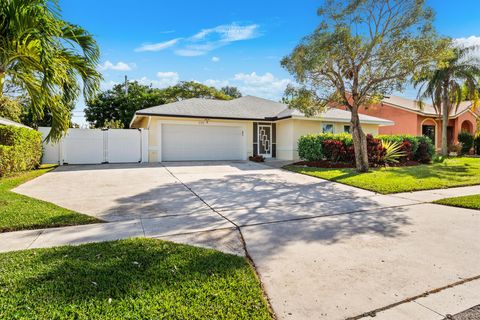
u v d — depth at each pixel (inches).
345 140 553.6
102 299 101.1
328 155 554.9
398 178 393.7
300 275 123.6
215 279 116.5
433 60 399.9
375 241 165.3
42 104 258.1
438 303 102.5
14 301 99.1
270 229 187.5
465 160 684.1
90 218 203.5
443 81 792.3
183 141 641.6
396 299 105.0
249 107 767.1
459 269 129.4
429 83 795.4
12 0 193.5
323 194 305.0
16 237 168.6
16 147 416.2
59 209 222.8
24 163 446.9
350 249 153.2
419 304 101.9
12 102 695.7
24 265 127.2
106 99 1217.4
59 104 256.2
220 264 130.5
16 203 237.0
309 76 443.2
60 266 126.3
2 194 275.4
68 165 554.3
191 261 133.4
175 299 101.7
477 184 360.8
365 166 460.4
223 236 173.9
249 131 691.4
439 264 134.5
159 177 406.6
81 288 107.9
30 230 182.2
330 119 668.1
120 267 126.1
